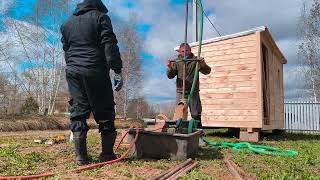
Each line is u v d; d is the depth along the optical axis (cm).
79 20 548
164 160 599
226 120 1229
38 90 3434
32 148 780
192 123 677
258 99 1183
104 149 575
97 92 545
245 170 561
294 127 2673
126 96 4338
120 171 502
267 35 1254
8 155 659
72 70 539
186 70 795
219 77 1255
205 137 1245
